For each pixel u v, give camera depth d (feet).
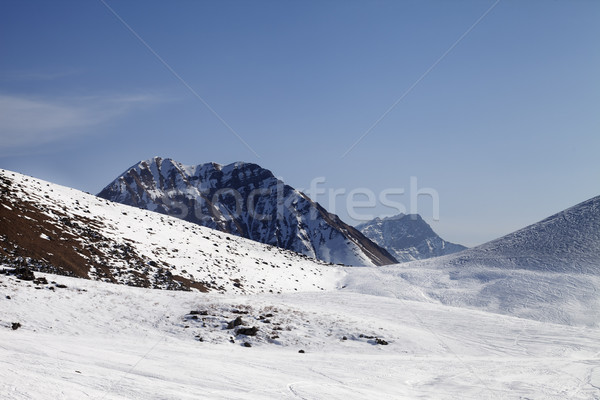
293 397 66.90
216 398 59.47
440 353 120.26
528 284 261.44
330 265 396.37
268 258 339.57
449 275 311.27
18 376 51.49
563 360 116.78
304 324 130.41
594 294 238.89
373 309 174.29
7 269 130.82
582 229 354.33
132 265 211.00
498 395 83.56
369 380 86.33
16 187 239.91
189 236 314.14
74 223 228.84
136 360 77.66
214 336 111.34
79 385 53.47
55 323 103.24
